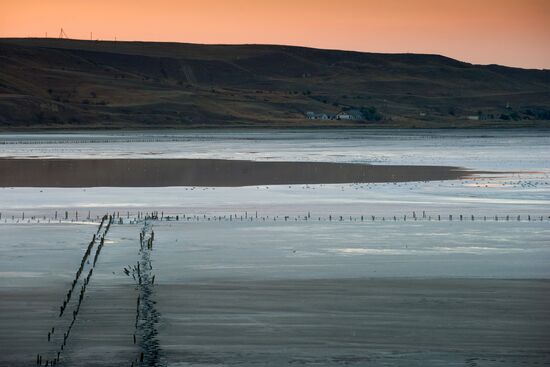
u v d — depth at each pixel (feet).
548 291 315.99
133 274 343.05
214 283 328.49
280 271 348.38
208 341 261.24
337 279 334.24
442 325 274.57
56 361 244.63
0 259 370.53
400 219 483.51
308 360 245.86
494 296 309.01
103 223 468.34
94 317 284.41
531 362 244.01
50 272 346.74
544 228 451.94
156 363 243.60
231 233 436.35
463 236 427.74
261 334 267.18
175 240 416.67
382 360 245.86
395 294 311.27
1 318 283.18
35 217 488.02
